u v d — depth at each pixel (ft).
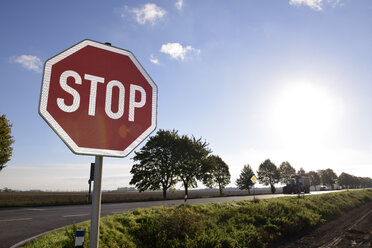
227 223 33.68
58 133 6.02
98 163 6.46
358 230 38.27
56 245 18.25
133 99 7.41
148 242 23.91
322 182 290.35
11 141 56.95
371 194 121.29
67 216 35.29
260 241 28.40
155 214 32.76
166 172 103.55
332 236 34.47
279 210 44.29
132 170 104.99
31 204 56.03
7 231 24.59
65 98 6.31
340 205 68.64
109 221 25.68
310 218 43.01
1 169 56.44
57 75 6.36
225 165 148.87
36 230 25.08
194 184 111.04
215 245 24.62
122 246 20.90
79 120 6.37
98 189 6.27
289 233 35.01
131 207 49.21
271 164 190.19
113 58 7.40
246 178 162.30
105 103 6.87
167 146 106.42
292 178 141.69
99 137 6.54
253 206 45.93
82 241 10.72
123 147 6.86
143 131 7.34
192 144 109.91
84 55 6.93
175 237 25.38
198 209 42.68
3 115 56.49
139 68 7.81
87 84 6.73
